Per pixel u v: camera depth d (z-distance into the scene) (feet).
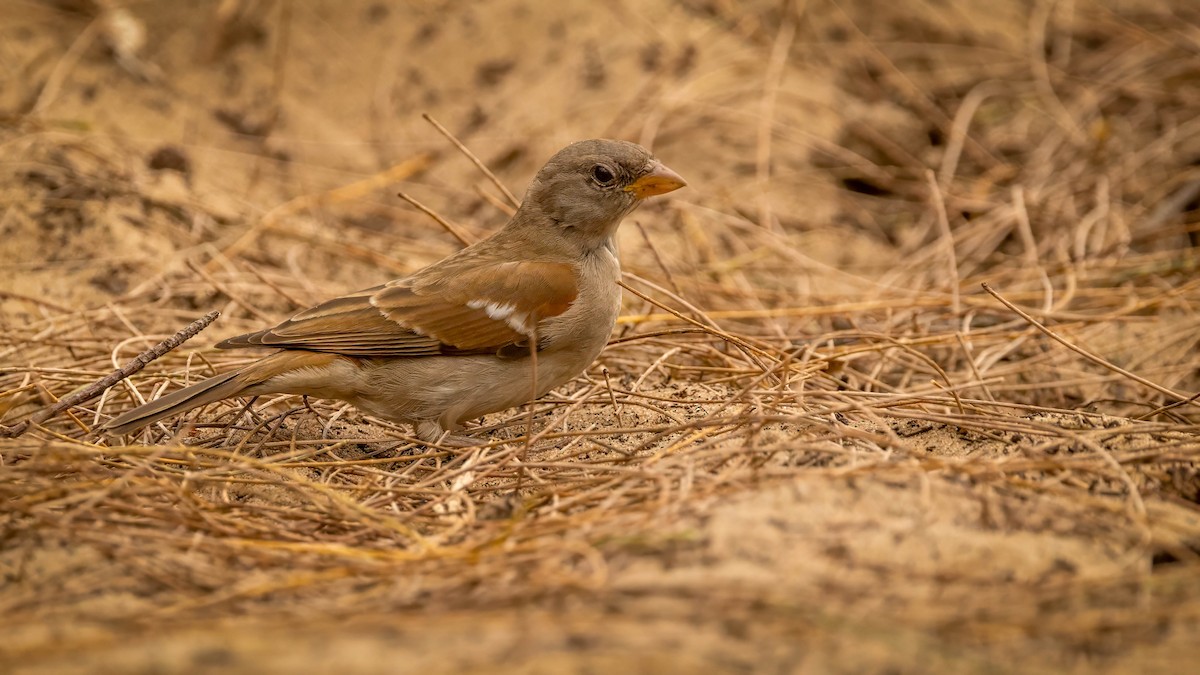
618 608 21.25
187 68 60.59
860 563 23.11
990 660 20.77
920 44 66.80
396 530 26.58
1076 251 51.72
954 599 22.20
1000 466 26.76
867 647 20.58
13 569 24.45
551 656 19.92
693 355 40.09
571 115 60.44
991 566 23.30
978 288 48.93
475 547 24.63
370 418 36.70
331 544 26.16
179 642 20.58
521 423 35.53
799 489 25.59
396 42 63.46
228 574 24.34
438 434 33.68
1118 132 60.90
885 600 21.97
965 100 63.16
